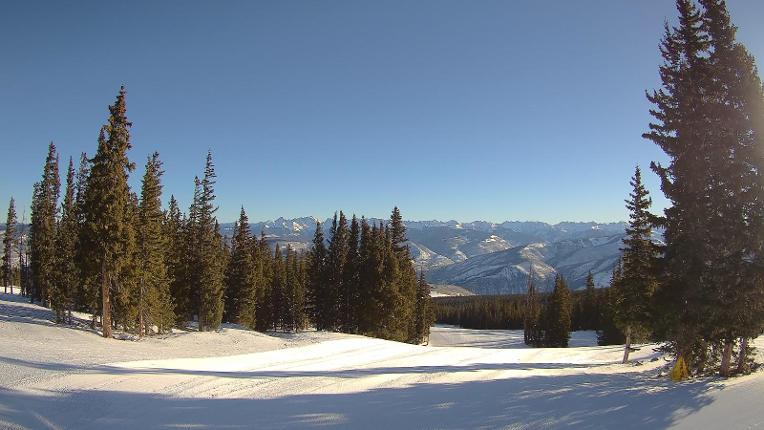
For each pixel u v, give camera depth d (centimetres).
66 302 4147
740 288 1805
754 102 1864
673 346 2342
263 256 8250
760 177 1820
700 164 1986
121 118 3712
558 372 2795
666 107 2100
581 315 11119
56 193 5622
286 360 3103
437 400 1708
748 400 1370
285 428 1342
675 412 1366
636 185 3403
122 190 3772
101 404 1499
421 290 7725
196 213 5541
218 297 5431
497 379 2288
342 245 6294
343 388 1950
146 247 4478
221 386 1889
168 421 1381
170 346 3647
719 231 1908
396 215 6531
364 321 5797
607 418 1367
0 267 8162
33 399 1469
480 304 14612
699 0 2003
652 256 2220
